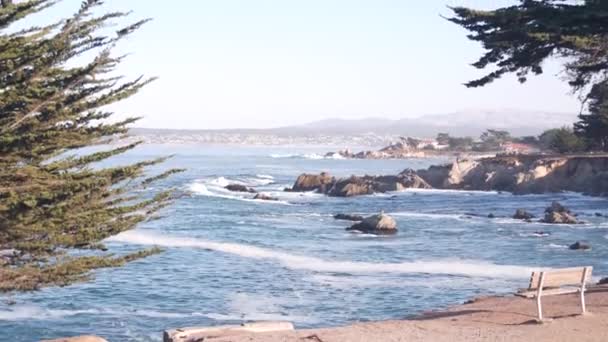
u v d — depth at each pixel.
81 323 22.41
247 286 28.77
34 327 21.83
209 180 106.31
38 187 8.45
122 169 9.46
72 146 9.01
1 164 8.38
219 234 47.25
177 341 13.32
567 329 13.40
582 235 48.94
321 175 96.69
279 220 57.97
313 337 13.02
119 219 9.41
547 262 36.34
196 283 29.19
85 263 9.30
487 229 52.69
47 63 8.50
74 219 8.77
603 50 15.84
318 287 28.47
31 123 8.52
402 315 23.44
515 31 15.59
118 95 9.12
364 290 27.81
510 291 27.34
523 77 16.88
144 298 26.17
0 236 8.40
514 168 99.62
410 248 41.47
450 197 87.25
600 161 92.12
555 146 120.06
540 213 65.19
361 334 13.30
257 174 135.62
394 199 84.19
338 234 48.53
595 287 18.77
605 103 19.55
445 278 30.70
